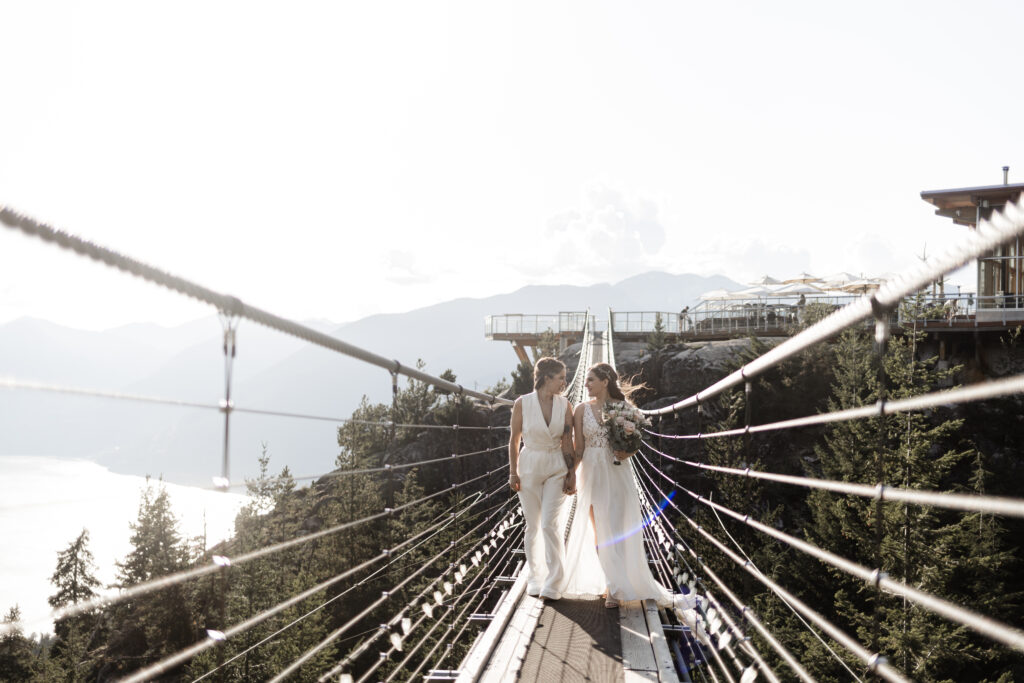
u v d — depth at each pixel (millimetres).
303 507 38938
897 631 18312
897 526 20594
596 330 49031
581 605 6332
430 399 49375
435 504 34406
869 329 29750
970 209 32156
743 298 41156
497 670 4895
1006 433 27469
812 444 30375
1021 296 28359
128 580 44750
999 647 18188
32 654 39188
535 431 6492
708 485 29000
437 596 5539
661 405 34625
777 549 24609
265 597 31109
